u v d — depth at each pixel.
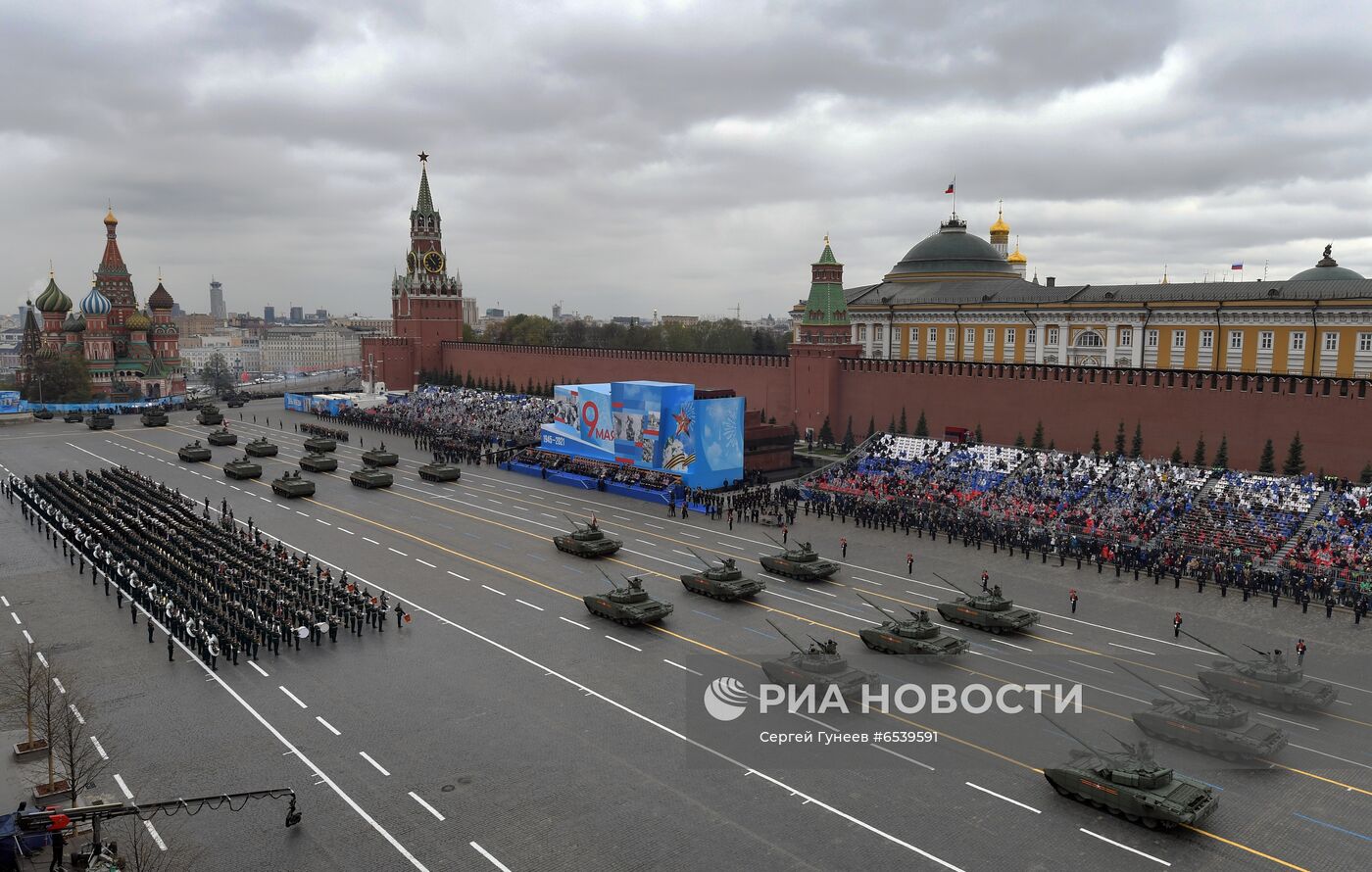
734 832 26.09
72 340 177.62
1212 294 81.44
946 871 24.17
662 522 66.19
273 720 33.34
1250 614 44.75
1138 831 26.11
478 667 38.31
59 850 24.42
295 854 25.14
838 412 90.81
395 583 50.44
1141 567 52.62
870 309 106.25
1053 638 41.59
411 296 146.75
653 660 39.00
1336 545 50.78
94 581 51.28
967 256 110.06
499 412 111.94
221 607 44.12
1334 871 24.06
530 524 65.50
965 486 68.88
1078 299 90.06
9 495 73.94
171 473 85.44
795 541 60.19
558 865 24.52
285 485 74.38
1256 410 64.25
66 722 29.73
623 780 29.00
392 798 28.02
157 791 28.48
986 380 79.44
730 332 199.12
